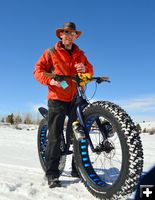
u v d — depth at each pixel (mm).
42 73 4156
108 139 3717
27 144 8914
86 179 3844
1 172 4801
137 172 3191
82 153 4004
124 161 3238
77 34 4500
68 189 3938
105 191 3473
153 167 4926
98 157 4805
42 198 3488
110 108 3490
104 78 4195
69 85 4355
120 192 3293
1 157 6359
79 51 4566
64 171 5086
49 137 4305
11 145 8594
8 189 3748
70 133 4367
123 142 3254
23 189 3750
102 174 4281
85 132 3871
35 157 6516
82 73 4234
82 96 4148
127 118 3354
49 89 4391
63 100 4328
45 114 5113
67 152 4410
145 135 14359
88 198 3582
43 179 4359
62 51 4434
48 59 4422
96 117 3770
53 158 4199
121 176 3268
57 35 4527
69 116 4359
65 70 4406
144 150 8086
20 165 5469
